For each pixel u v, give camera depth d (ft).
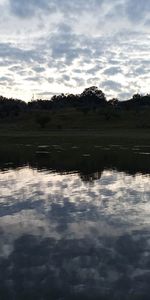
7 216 55.06
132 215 55.52
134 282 32.58
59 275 33.91
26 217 54.44
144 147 223.51
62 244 42.27
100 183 85.92
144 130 483.51
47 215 55.67
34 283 32.37
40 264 36.45
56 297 30.12
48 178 94.68
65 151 195.93
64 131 476.13
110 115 643.45
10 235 45.75
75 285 31.99
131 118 643.45
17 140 306.55
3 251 40.06
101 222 51.67
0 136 347.77
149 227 49.06
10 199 67.36
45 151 196.03
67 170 112.78
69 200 66.64
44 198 68.33
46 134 393.70
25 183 86.02
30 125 604.08
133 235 45.55
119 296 30.30
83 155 169.48
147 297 30.14
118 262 36.81
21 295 30.35
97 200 66.59
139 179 92.17
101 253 39.37
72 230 47.83
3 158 155.74
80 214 56.29
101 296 30.30
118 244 42.19
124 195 71.20
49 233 46.65
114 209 59.57
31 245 41.96
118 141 283.59
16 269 35.17
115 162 137.39
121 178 94.17
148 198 68.08
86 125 603.67
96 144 254.47
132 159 147.95
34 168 118.11
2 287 31.68
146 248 40.73
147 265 36.06
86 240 43.75
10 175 100.73
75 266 35.81
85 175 100.53
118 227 49.19
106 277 33.58
